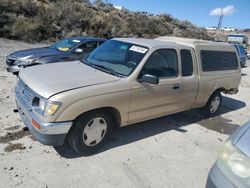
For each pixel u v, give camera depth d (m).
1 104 5.71
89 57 5.17
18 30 19.17
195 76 5.41
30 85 3.83
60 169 3.62
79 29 23.62
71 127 3.78
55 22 22.91
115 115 4.23
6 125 4.72
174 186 3.57
